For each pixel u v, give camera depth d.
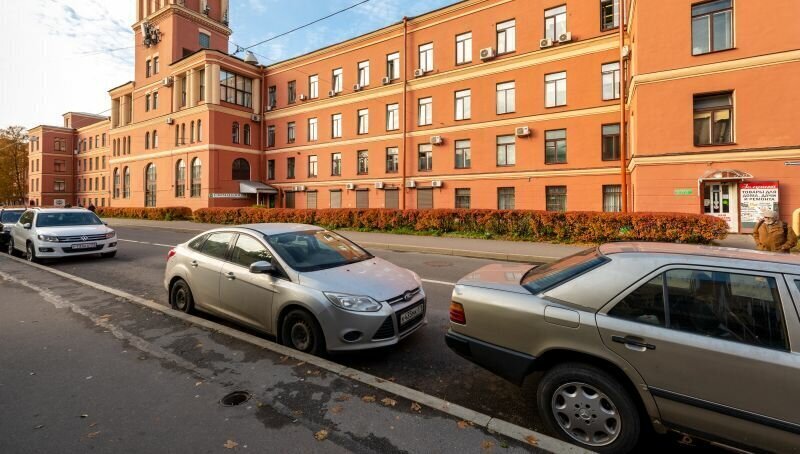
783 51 12.11
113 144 37.84
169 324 4.93
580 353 2.61
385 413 2.89
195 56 29.36
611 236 12.53
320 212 19.84
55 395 3.18
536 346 2.76
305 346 4.03
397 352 4.20
